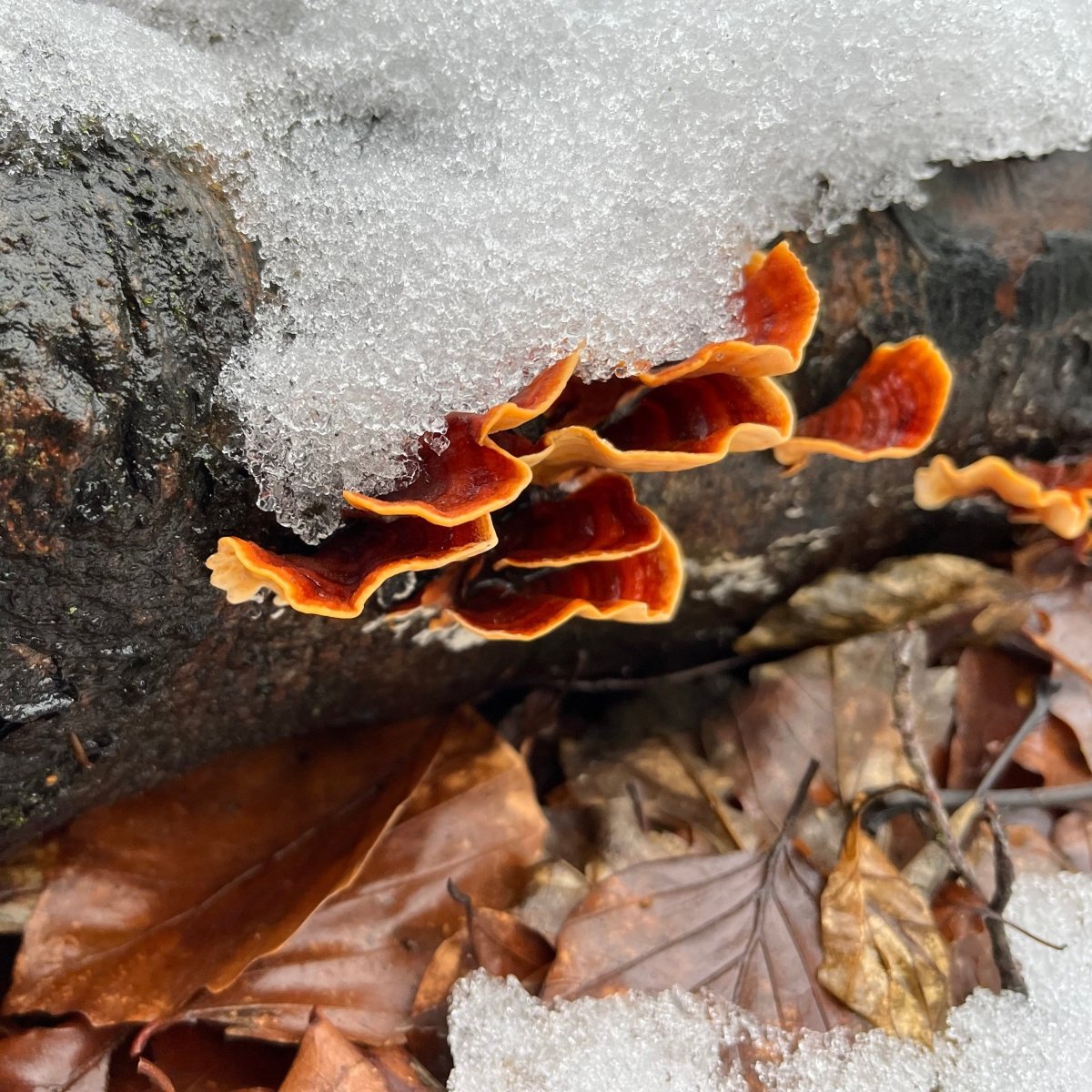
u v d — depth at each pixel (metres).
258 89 0.47
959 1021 0.50
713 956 0.50
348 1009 0.49
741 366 0.48
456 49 0.48
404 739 0.52
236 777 0.51
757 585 0.53
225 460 0.47
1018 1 0.49
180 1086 0.49
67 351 0.46
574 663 0.53
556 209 0.47
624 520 0.49
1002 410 0.52
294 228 0.47
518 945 0.50
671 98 0.48
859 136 0.49
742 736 0.52
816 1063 0.49
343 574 0.47
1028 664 0.52
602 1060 0.49
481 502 0.46
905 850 0.51
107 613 0.47
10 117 0.46
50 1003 0.49
